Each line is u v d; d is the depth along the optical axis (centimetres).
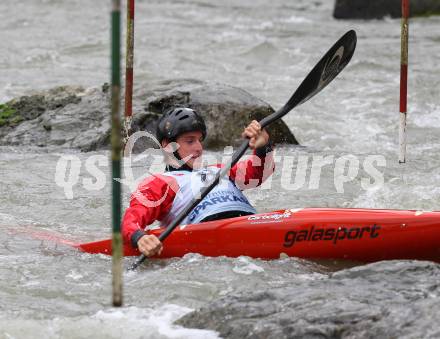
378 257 1953
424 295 1510
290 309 1478
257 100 3678
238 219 2031
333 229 1969
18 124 3775
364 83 4997
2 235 2316
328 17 8062
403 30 2939
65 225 2486
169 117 2152
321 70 2192
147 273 1914
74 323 1570
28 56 5866
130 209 2030
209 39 6612
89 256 2088
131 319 1584
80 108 3772
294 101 2162
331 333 1387
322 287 1572
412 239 1922
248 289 1752
